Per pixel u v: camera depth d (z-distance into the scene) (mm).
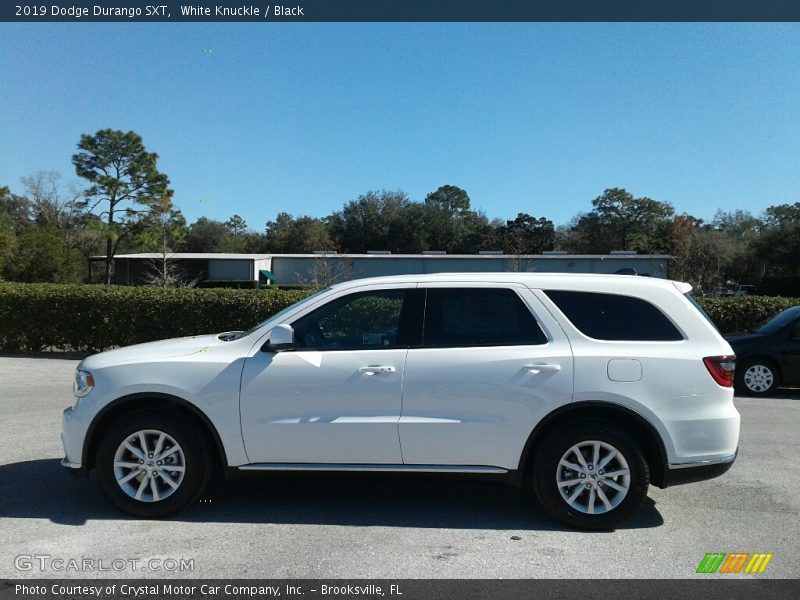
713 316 14398
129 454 4859
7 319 15102
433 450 4664
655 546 4426
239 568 4031
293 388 4723
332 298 5004
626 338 4750
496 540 4500
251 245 84125
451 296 4938
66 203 57781
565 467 4664
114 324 14922
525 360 4652
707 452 4629
